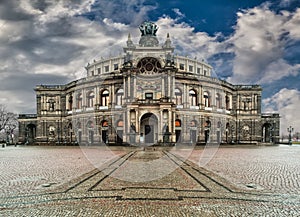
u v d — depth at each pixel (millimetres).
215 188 14656
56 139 85125
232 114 84000
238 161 28484
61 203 11781
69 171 20875
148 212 10555
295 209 11125
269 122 87000
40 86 86062
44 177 18250
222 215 10305
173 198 12555
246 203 11883
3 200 12336
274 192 13914
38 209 10977
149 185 15242
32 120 89938
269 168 22859
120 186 14992
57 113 85625
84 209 10938
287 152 44281
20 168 23047
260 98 85438
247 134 85188
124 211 10664
